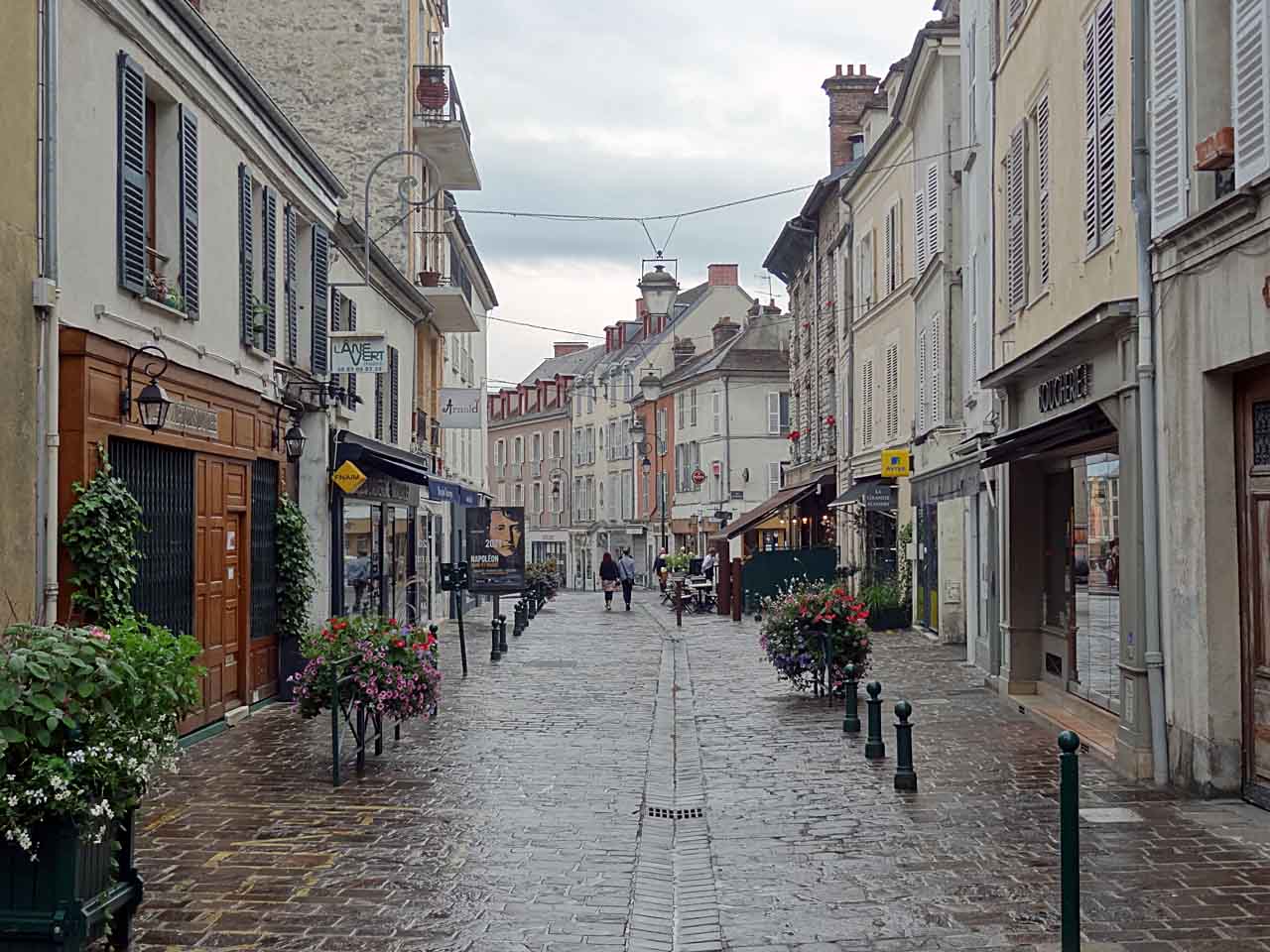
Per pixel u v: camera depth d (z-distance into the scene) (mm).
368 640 10594
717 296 67188
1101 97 10758
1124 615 10039
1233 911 6410
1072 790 5797
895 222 27141
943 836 8102
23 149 8836
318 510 16484
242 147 13680
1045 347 11438
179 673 6016
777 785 9836
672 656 21359
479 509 26047
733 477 55531
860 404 31406
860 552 31938
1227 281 8469
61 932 5262
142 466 10977
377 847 7902
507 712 14094
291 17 26938
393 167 26797
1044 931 6172
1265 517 8586
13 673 5273
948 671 17609
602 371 73062
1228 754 8961
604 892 6965
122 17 10234
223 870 7359
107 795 5500
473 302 41031
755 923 6410
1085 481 12250
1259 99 7945
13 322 8719
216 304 12828
